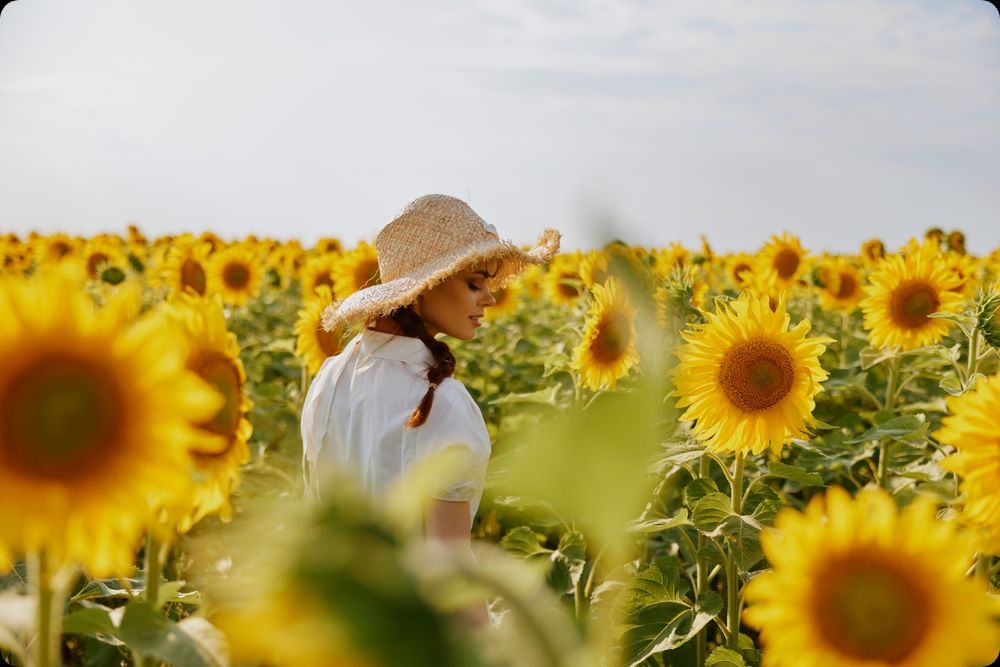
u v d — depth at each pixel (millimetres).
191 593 2258
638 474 298
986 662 1287
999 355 4379
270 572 396
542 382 8211
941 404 5480
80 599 2605
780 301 3828
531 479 298
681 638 3432
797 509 5172
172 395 1231
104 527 1244
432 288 3047
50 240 17031
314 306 5895
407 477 462
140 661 1608
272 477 4891
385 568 398
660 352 339
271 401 7121
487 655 404
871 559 1337
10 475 1199
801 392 3787
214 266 10461
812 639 1338
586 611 3693
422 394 2752
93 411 1217
